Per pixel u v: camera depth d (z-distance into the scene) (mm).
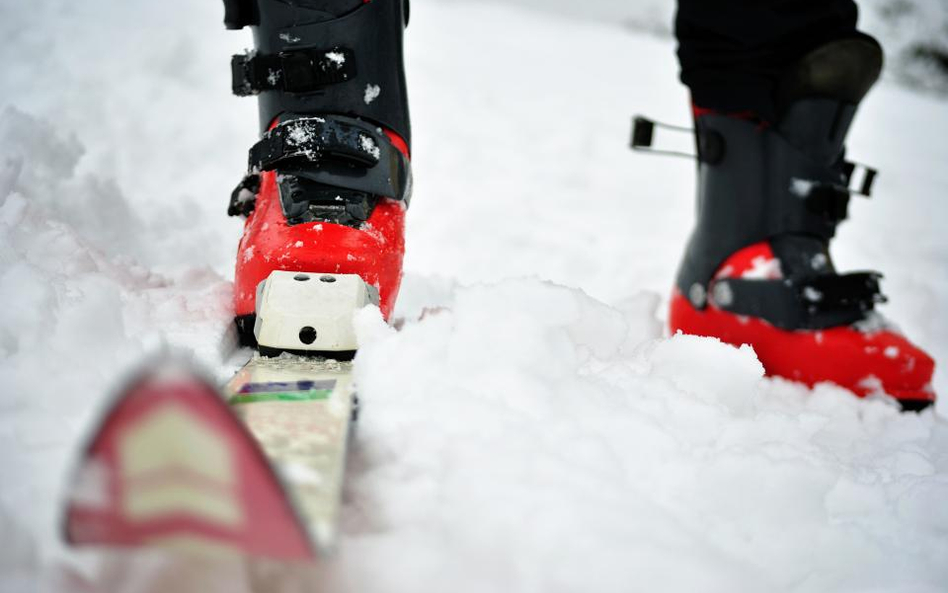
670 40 8219
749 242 1556
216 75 3148
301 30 1293
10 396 834
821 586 788
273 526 508
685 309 1665
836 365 1420
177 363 484
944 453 1159
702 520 797
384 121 1359
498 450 799
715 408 992
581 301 1074
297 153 1250
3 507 629
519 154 3320
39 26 3328
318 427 771
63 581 581
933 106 6539
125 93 2809
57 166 1711
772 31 1464
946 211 3400
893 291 2207
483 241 2350
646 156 3586
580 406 917
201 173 2443
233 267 1804
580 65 5375
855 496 935
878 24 8469
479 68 4742
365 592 633
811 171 1526
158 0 4051
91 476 487
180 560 595
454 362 943
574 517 693
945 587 799
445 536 698
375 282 1204
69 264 1249
